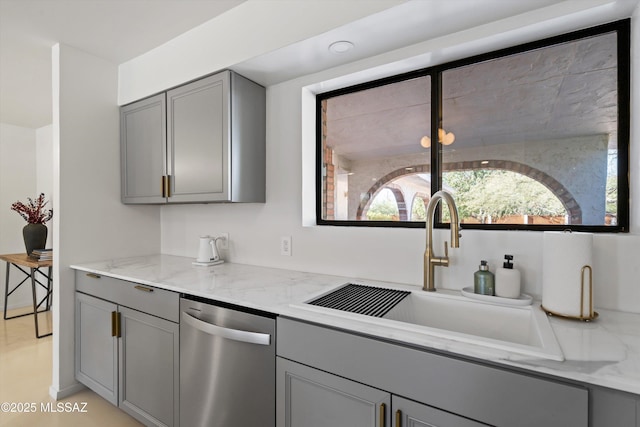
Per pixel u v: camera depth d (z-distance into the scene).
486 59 1.43
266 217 2.00
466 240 1.39
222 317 1.31
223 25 1.73
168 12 1.72
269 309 1.17
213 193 1.81
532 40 1.32
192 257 2.42
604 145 1.22
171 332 1.51
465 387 0.81
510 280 1.21
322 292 1.37
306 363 1.07
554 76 1.31
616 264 1.11
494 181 1.42
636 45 1.11
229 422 1.29
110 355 1.83
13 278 3.77
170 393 1.53
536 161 1.34
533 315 1.07
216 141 1.79
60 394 2.01
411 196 1.64
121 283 1.75
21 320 3.40
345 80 1.74
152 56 2.11
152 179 2.14
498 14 1.24
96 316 1.92
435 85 1.55
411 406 0.88
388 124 1.71
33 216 3.26
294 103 1.87
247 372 1.23
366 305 1.22
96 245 2.22
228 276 1.72
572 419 0.70
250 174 1.88
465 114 1.49
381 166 1.74
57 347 2.02
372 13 1.25
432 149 1.56
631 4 1.09
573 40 1.27
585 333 0.91
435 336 0.88
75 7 1.67
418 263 1.50
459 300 1.27
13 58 2.21
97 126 2.23
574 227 1.25
